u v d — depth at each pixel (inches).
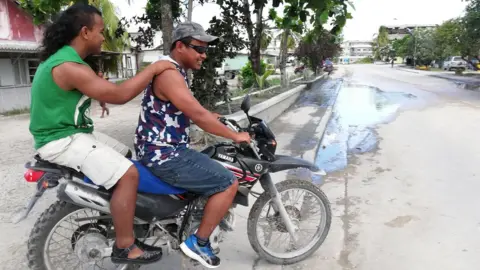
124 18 326.3
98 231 107.6
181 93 94.2
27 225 152.3
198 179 99.9
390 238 144.6
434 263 127.6
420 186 197.9
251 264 127.5
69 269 110.3
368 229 151.7
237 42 309.7
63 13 92.4
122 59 918.4
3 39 530.6
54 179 96.3
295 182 125.6
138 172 96.8
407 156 253.8
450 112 425.7
